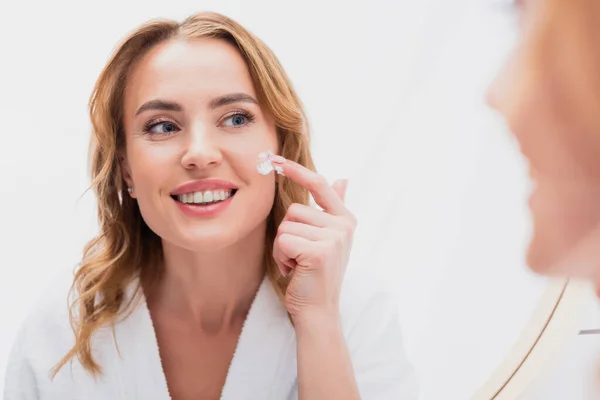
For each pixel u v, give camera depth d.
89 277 0.85
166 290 0.89
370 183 1.25
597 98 0.15
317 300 0.74
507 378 0.91
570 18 0.15
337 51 1.19
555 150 0.16
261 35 1.17
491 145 1.23
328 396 0.73
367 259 1.29
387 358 0.86
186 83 0.73
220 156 0.73
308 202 0.89
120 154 0.84
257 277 0.86
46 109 1.13
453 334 1.30
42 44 1.11
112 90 0.79
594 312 0.87
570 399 0.89
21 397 0.88
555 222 0.18
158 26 0.77
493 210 1.25
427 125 1.23
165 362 0.88
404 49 1.19
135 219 0.89
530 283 1.25
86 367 0.83
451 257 1.28
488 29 1.17
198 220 0.74
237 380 0.83
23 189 1.14
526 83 0.17
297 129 0.82
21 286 1.16
